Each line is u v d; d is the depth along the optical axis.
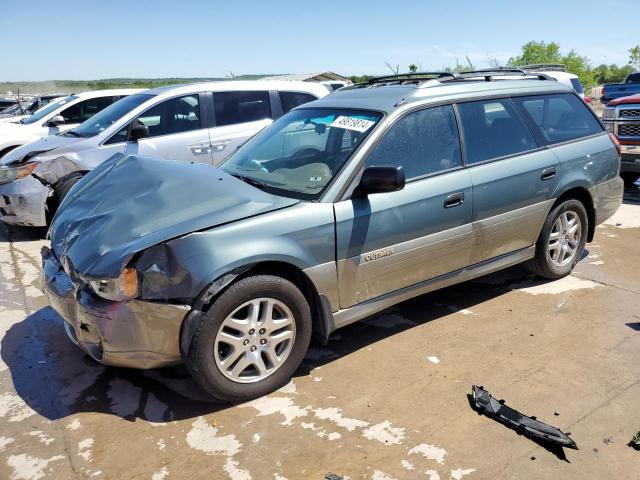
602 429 2.92
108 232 3.21
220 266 2.98
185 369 3.65
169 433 2.99
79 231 3.40
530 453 2.75
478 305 4.52
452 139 4.04
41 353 3.91
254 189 3.47
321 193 3.46
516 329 4.08
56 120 10.09
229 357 3.11
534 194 4.43
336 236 3.40
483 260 4.30
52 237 3.66
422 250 3.82
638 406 3.11
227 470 2.70
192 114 7.34
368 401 3.23
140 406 3.24
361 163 3.57
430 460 2.72
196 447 2.87
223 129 7.50
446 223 3.90
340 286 3.49
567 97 4.98
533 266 4.84
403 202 3.66
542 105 4.74
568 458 2.71
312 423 3.04
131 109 7.11
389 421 3.04
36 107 19.03
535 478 2.59
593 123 5.10
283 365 3.33
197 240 2.99
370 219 3.52
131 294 2.92
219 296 3.02
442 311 4.43
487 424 2.99
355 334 4.08
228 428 3.02
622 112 8.34
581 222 4.94
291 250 3.22
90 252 3.12
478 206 4.06
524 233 4.50
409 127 3.84
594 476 2.59
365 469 2.68
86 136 7.17
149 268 2.93
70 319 3.25
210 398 3.31
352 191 3.50
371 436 2.92
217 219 3.11
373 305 3.69
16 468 2.74
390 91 4.13
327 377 3.50
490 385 3.35
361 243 3.51
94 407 3.25
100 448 2.88
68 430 3.03
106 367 3.69
